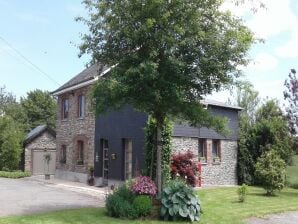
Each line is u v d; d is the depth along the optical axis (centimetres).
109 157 2416
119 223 1238
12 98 6322
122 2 1323
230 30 1302
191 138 2447
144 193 1372
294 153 2836
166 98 1334
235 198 1948
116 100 1338
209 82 1366
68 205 1611
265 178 2212
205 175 2555
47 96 5684
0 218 1276
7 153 3688
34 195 1919
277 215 1572
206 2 1310
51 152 3931
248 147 2850
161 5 1272
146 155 2005
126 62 1332
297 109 2675
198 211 1345
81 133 2747
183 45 1296
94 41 1392
